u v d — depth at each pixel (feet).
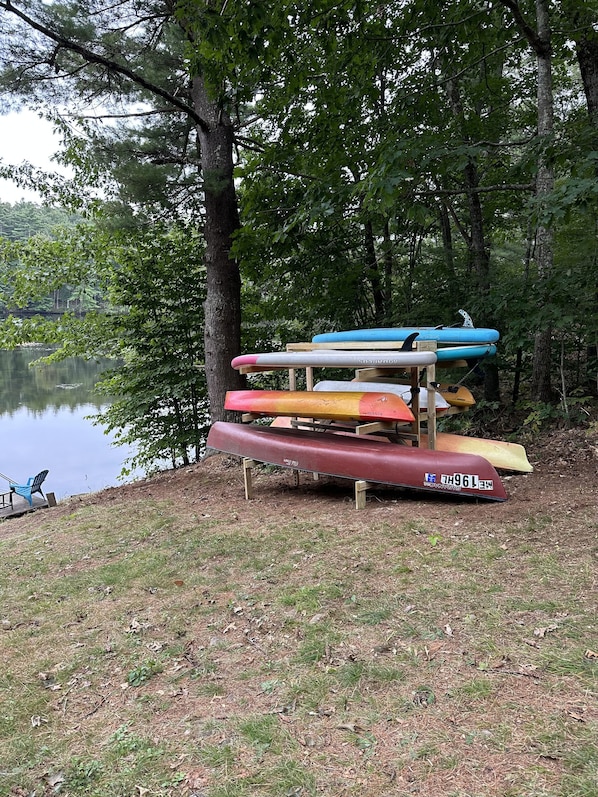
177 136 26.25
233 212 23.99
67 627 9.75
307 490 17.11
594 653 7.04
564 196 14.06
